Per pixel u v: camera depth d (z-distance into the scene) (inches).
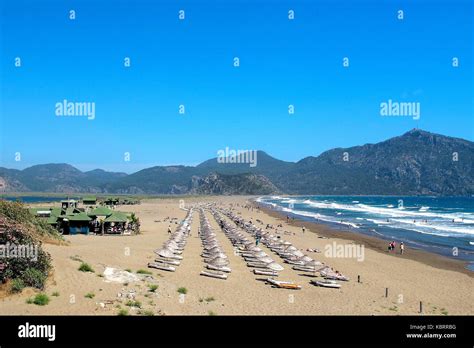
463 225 3491.6
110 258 1327.5
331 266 1651.1
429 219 4099.4
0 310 776.9
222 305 1004.6
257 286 1226.6
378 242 2458.2
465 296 1250.6
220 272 1352.1
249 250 1781.5
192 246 1985.7
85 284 956.0
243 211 5428.2
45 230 1486.2
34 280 868.0
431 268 1700.3
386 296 1200.2
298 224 3590.1
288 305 1051.9
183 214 4424.2
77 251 1333.7
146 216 4008.4
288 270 1496.1
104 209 2452.0
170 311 907.4
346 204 7790.4
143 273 1178.6
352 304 1098.7
